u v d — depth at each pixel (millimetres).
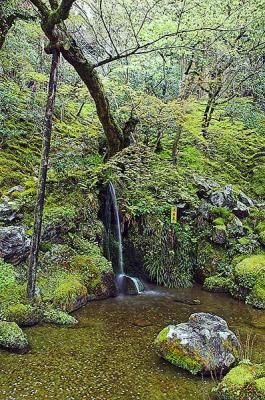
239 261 7059
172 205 7555
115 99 8000
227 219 7641
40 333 4488
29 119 8250
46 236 6137
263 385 3289
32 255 4883
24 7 7027
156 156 7691
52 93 4816
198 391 3518
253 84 10539
